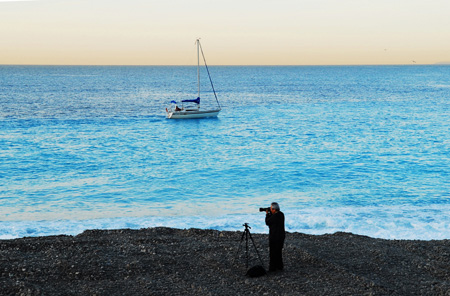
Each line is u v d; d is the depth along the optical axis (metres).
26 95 112.56
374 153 38.44
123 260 12.30
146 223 18.94
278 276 11.24
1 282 10.58
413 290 10.51
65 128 55.28
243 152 39.91
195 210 21.80
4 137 46.81
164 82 199.88
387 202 23.34
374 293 10.16
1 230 17.61
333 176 29.83
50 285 10.55
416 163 34.03
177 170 31.89
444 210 21.25
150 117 70.00
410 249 13.88
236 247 13.69
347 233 15.95
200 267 11.96
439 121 62.03
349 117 68.75
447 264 12.43
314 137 48.53
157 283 10.77
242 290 10.39
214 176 29.91
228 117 70.19
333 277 11.13
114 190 26.05
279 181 28.41
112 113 74.94
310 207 22.19
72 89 141.38
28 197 24.39
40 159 35.66
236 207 22.38
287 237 15.07
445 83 183.50
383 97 110.94
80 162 34.72
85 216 20.84
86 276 11.12
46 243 13.72
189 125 60.94
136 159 36.38
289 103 96.50
